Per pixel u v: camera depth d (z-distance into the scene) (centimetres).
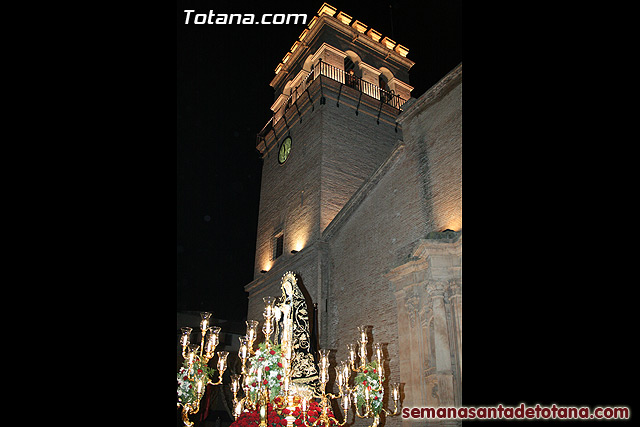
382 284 1538
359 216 1738
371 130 2209
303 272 1891
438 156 1457
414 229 1480
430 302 1218
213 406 2042
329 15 2439
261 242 2380
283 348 788
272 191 2402
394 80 2453
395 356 1402
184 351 791
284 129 2414
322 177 1984
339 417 1562
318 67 2273
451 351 1151
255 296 2238
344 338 1638
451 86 1468
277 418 807
